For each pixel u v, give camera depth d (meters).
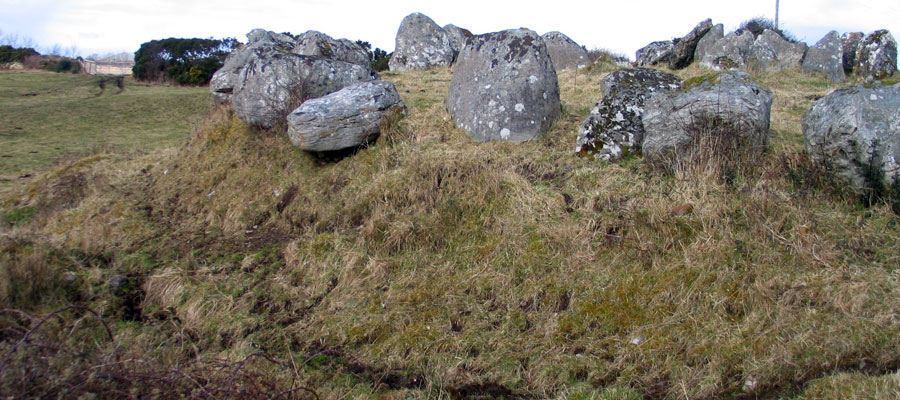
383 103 7.82
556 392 3.99
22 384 3.25
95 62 37.44
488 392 4.09
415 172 6.71
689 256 4.87
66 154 11.59
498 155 6.96
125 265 6.24
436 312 4.92
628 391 3.84
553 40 15.41
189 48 30.73
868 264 4.61
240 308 5.27
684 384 3.84
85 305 5.35
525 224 5.68
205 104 18.89
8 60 32.94
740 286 4.53
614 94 7.14
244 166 8.29
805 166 5.75
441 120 8.01
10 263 5.43
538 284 5.05
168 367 3.92
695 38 14.54
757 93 6.06
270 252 6.30
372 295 5.27
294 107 8.54
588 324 4.59
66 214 7.88
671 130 6.15
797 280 4.50
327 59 9.15
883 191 5.21
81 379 3.42
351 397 4.02
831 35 12.89
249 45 11.31
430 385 4.12
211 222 7.38
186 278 5.73
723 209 5.25
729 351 4.03
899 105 5.15
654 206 5.46
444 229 5.92
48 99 20.34
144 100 19.78
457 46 17.47
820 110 5.61
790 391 3.66
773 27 20.41
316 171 7.73
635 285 4.78
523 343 4.51
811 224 4.99
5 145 12.74
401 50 16.05
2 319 4.71
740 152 5.90
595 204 5.75
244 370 3.89
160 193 8.43
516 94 7.47
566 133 7.57
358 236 6.05
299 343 4.79
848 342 3.88
